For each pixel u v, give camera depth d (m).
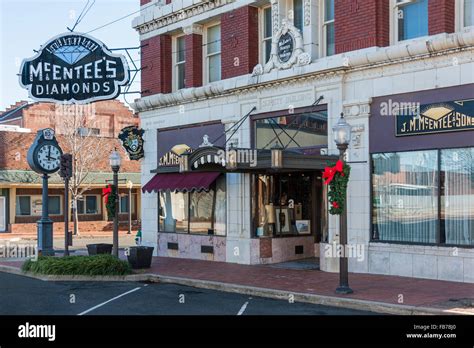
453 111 13.70
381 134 15.19
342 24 16.14
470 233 13.54
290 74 17.16
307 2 17.12
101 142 42.94
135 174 44.47
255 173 18.67
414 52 14.23
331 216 16.17
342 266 12.76
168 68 22.81
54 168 21.53
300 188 19.55
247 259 18.67
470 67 13.38
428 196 14.34
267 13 19.36
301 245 19.41
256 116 18.59
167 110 22.28
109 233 40.78
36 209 40.81
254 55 19.31
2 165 38.47
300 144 17.25
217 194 20.23
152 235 22.88
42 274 16.91
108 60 21.44
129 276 16.59
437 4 14.12
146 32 23.34
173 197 22.14
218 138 19.95
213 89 19.95
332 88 16.20
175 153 21.58
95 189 43.75
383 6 15.40
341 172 12.89
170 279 16.08
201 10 20.83
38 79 21.72
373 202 15.45
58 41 21.67
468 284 13.24
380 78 15.19
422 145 14.34
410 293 12.30
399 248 14.73
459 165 13.72
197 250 20.75
